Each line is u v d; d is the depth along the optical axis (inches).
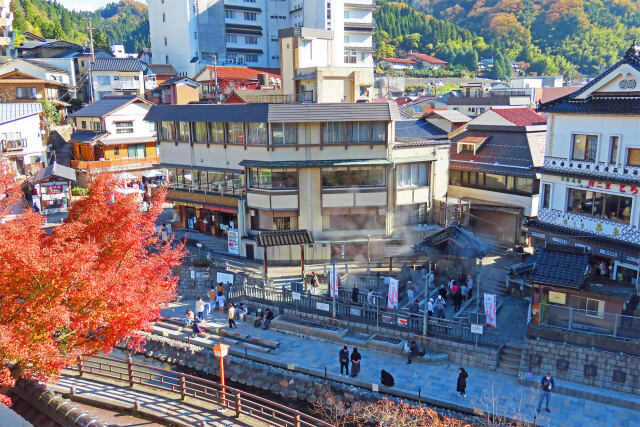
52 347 669.9
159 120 1785.2
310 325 1261.1
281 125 1528.1
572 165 1278.3
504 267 1514.5
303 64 1996.8
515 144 1776.6
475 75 6205.7
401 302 1321.4
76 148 2529.5
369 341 1163.9
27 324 667.4
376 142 1563.7
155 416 812.6
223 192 1721.2
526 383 1002.1
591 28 7007.9
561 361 1002.7
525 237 1665.8
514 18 7436.0
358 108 1531.7
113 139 2422.5
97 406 853.8
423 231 1587.1
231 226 1755.7
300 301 1311.5
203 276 1502.2
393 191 1606.8
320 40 2041.1
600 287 1012.5
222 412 839.1
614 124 1168.2
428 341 1135.0
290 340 1233.4
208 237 1796.3
